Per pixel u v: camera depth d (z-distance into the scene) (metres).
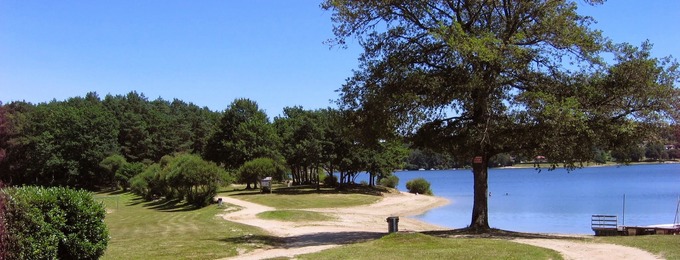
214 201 49.12
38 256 9.95
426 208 54.00
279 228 26.44
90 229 11.27
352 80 21.05
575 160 20.16
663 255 13.55
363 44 20.89
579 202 56.53
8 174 87.62
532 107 17.78
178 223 29.59
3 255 8.98
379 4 20.05
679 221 36.38
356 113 21.33
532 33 19.41
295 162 72.44
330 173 77.00
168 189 56.22
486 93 18.52
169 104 173.75
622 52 19.09
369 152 69.25
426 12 20.42
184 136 127.31
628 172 145.62
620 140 19.91
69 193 11.00
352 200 57.25
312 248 16.86
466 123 21.33
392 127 20.77
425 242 15.65
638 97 18.66
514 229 34.44
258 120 83.06
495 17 20.83
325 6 20.78
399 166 72.50
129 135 115.75
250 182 72.50
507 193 76.00
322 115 72.12
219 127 83.75
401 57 20.06
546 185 96.56
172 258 14.41
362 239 19.16
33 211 9.99
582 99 18.97
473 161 21.97
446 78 19.44
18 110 118.25
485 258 12.66
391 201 59.97
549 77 19.75
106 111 117.12
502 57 17.64
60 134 97.25
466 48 16.88
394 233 16.70
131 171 87.12
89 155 98.06
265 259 13.99
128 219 37.06
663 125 18.66
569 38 18.66
